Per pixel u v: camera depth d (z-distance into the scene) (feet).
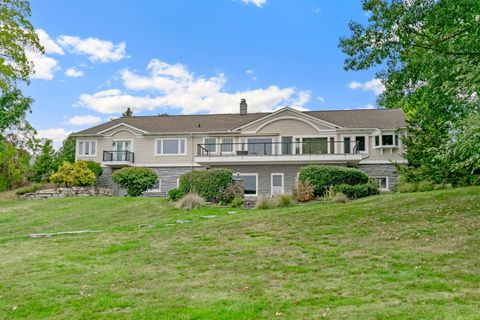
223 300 19.20
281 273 23.94
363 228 36.45
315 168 68.39
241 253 29.78
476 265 23.58
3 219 59.57
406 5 45.65
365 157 85.30
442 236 31.24
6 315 18.40
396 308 17.06
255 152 92.27
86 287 22.57
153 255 30.66
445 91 38.60
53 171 111.86
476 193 47.85
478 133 27.78
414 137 71.46
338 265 25.05
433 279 21.30
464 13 42.16
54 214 61.46
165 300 19.66
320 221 40.73
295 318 16.51
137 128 102.47
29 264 29.01
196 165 98.58
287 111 94.27
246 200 66.80
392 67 51.16
